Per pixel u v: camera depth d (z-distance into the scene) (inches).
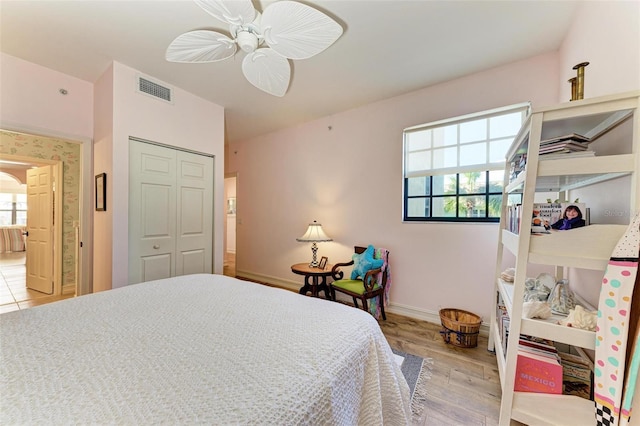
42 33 74.0
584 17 61.9
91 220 103.1
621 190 45.9
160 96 100.8
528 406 47.9
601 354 37.8
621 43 46.9
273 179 163.2
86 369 29.2
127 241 91.9
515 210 58.2
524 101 87.0
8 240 270.4
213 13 54.7
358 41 77.3
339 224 133.9
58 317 43.2
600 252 40.0
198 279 67.8
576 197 64.8
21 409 23.2
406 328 99.1
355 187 127.8
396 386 42.8
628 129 43.3
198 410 23.4
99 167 97.8
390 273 115.9
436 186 109.6
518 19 68.5
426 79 99.7
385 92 110.6
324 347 35.1
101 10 65.3
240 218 182.4
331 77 98.3
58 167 137.9
